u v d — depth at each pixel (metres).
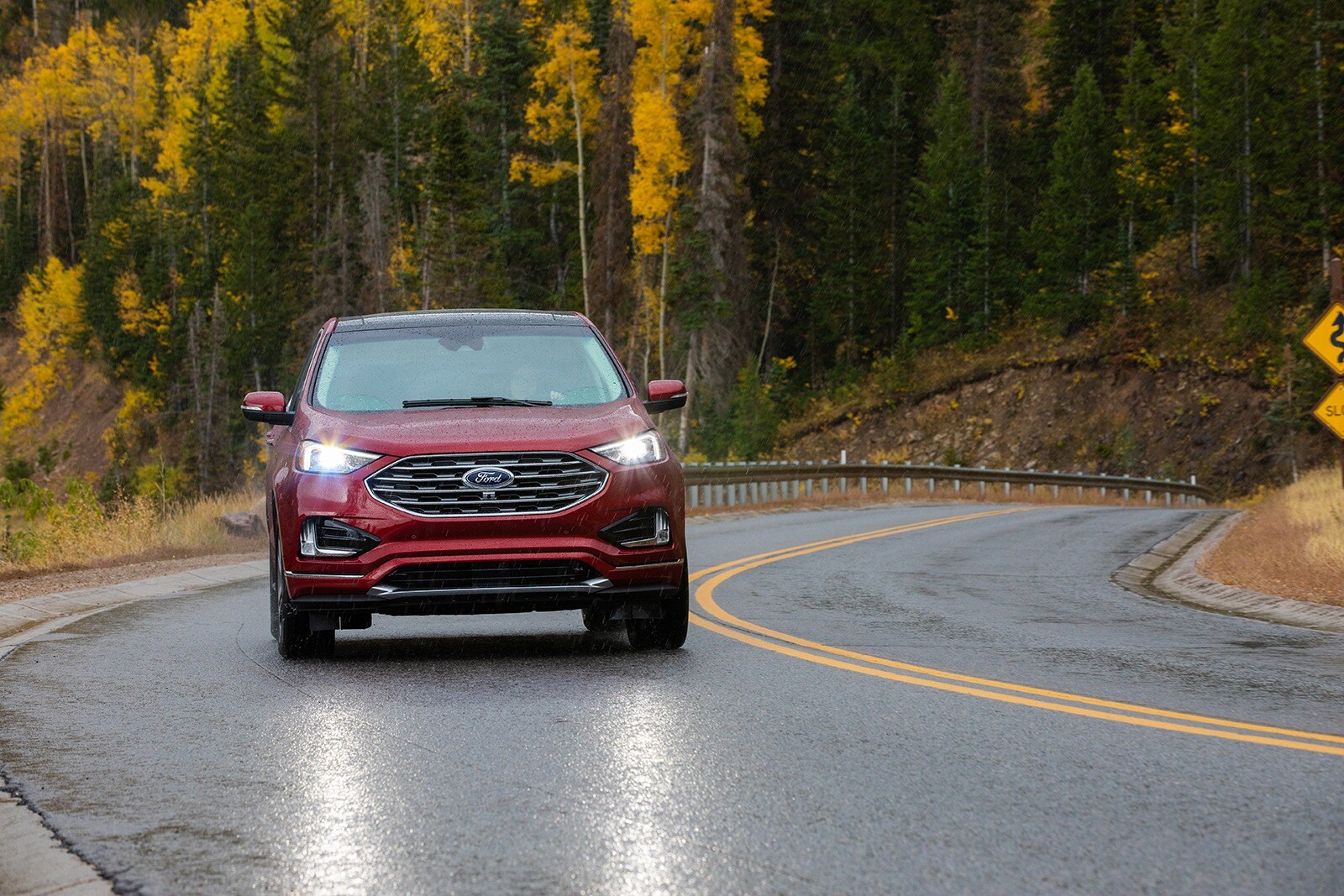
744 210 71.50
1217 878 4.13
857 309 77.94
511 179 79.88
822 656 8.93
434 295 64.00
